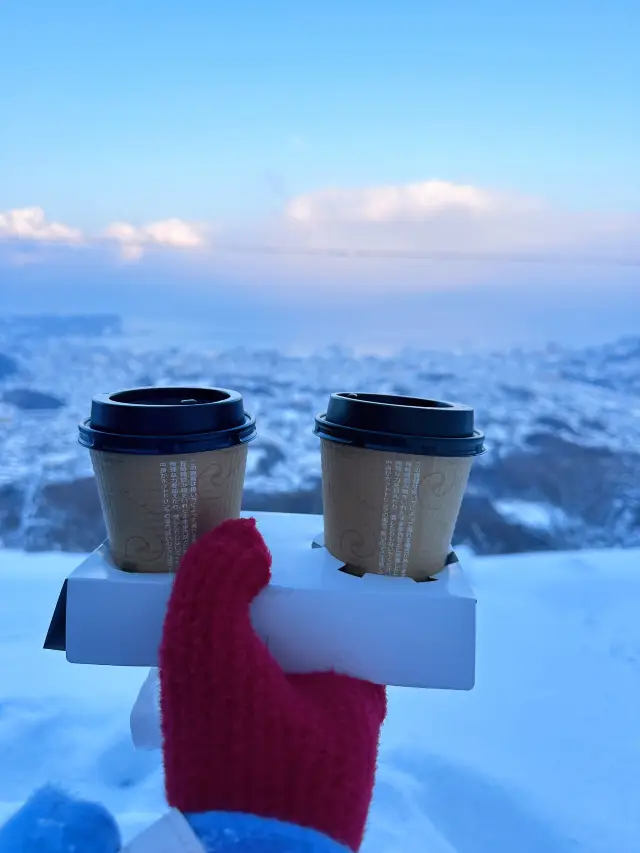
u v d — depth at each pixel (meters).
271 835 0.36
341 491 0.52
